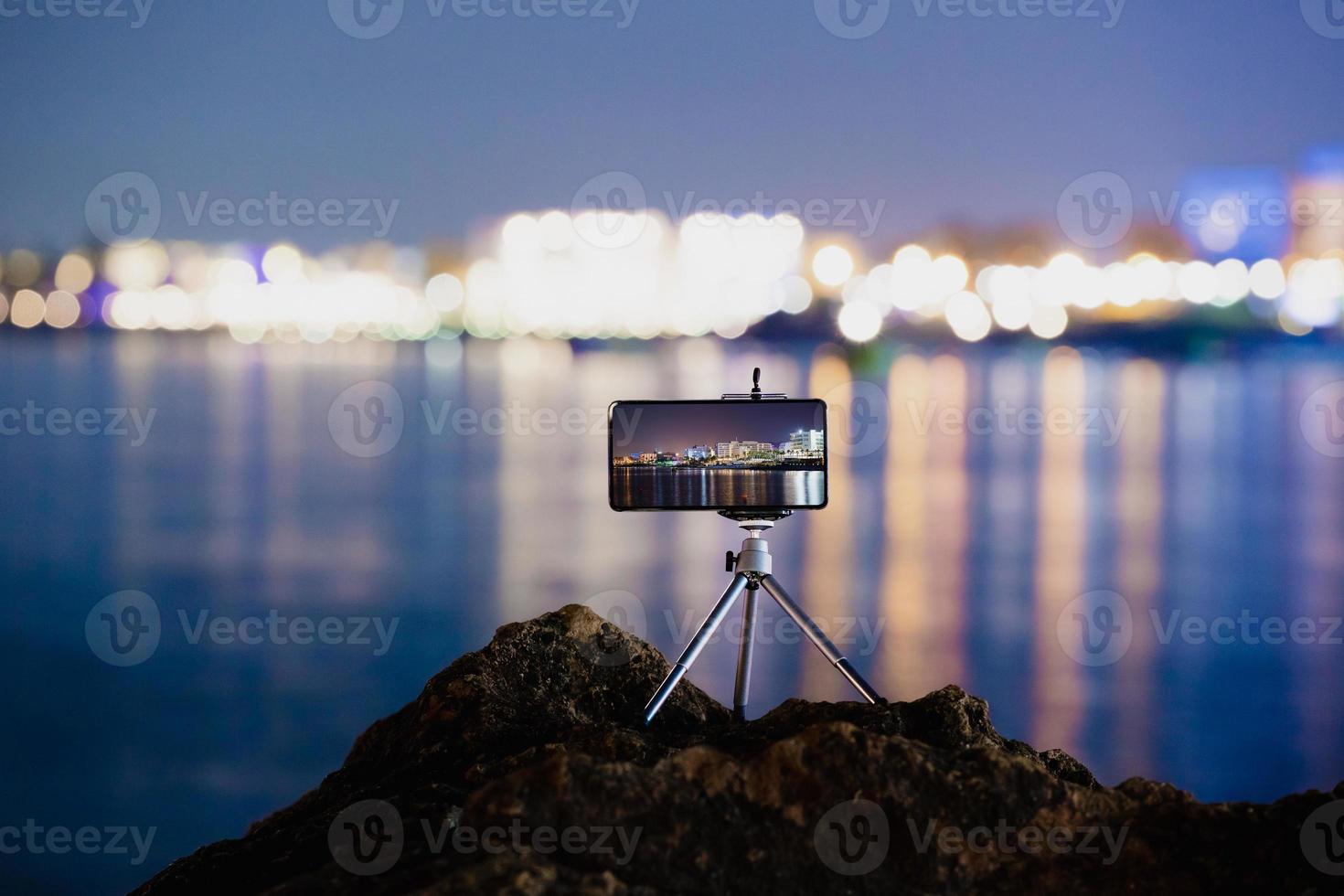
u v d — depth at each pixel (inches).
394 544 1364.4
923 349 4532.5
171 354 4520.2
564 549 1330.0
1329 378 3722.9
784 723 195.2
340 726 789.9
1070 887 148.3
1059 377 3523.6
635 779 148.6
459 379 3454.7
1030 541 1405.0
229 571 1236.5
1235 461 2186.3
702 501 201.9
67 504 1620.3
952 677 869.2
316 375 3659.0
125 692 852.6
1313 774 714.8
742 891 145.6
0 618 1041.5
